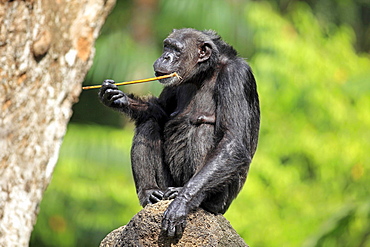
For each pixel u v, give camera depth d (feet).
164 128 40.29
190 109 40.19
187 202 34.32
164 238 33.17
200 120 39.01
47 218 86.79
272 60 85.05
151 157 39.65
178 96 41.96
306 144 83.30
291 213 81.00
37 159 30.71
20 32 29.86
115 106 39.75
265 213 79.82
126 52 91.71
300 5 94.68
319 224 78.13
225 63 39.96
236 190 38.63
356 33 111.75
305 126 84.23
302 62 85.56
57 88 31.30
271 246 78.18
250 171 81.66
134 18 94.94
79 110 97.81
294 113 85.35
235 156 36.73
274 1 101.30
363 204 71.87
